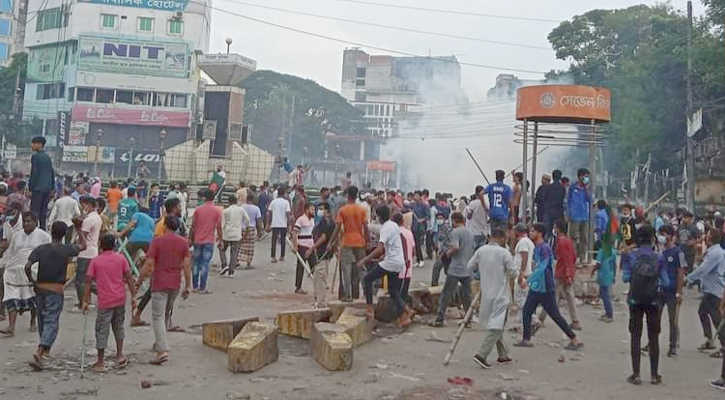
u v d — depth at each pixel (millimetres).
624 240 13789
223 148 40438
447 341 10398
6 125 66875
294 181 32562
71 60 68750
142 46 68250
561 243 11727
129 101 68375
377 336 10680
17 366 8281
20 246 9734
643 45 43625
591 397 7770
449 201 24094
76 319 11055
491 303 8938
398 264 10875
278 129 82188
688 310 15188
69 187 23047
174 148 40250
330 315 10688
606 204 16031
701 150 40500
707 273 10289
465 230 11523
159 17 69688
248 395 7363
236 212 16578
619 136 43219
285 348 9797
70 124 65875
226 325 9367
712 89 37969
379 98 114125
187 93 68875
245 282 15734
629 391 8070
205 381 7910
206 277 14141
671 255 10266
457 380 8156
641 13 50219
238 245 16672
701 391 8172
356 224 12312
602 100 15688
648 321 8531
